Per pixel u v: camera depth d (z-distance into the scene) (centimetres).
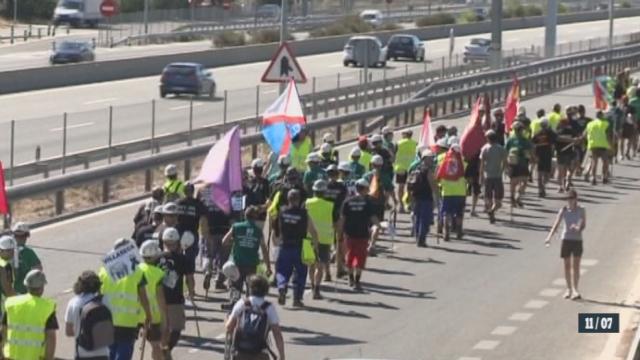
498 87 11956
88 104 11019
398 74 14175
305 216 4494
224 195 4456
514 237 6125
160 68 14225
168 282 3606
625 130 8775
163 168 7744
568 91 13462
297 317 4409
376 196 5472
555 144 7412
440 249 5778
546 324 4409
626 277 5253
